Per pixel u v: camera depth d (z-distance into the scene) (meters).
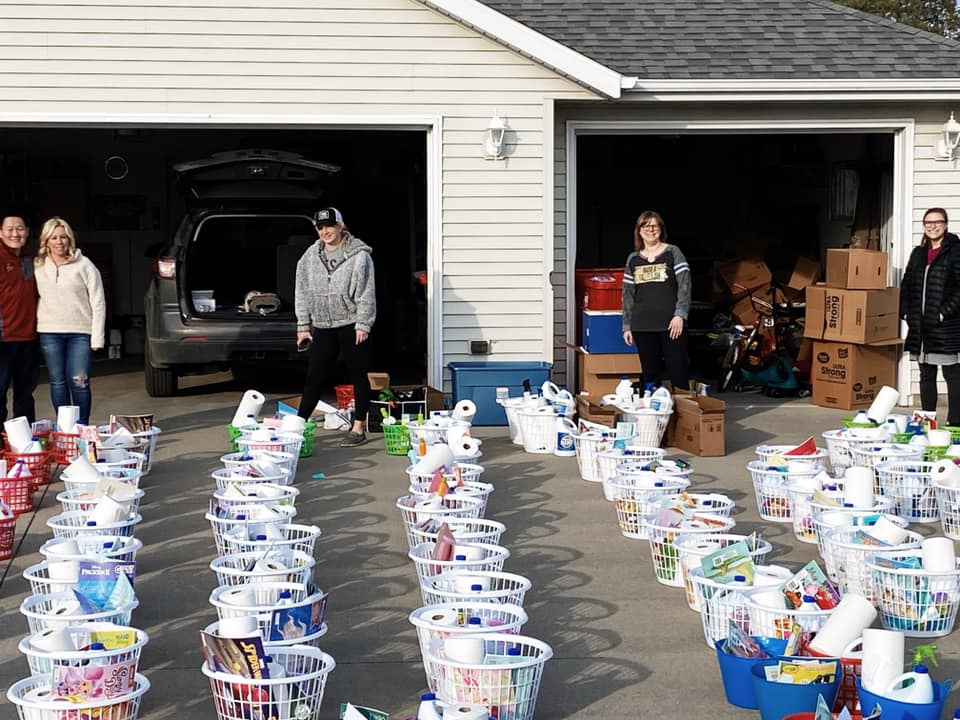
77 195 17.45
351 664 5.48
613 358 11.76
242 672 4.47
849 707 4.69
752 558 5.83
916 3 38.66
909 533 6.37
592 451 9.05
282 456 8.28
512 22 11.68
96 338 10.01
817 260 15.90
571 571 6.86
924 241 10.54
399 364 15.71
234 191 12.56
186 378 14.66
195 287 12.89
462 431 8.84
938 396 12.73
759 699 4.64
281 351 12.27
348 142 16.30
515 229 11.96
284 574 5.50
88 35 11.46
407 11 11.72
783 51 12.84
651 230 10.62
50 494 8.51
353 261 10.09
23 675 5.34
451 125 11.84
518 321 12.02
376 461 9.72
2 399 9.91
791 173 16.56
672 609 6.21
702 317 15.39
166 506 8.31
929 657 4.77
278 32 11.62
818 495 6.96
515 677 4.61
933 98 12.40
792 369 13.23
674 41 12.98
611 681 5.27
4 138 17.33
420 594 6.47
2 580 6.70
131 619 6.08
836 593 5.63
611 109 12.49
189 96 11.59
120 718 4.59
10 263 9.81
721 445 10.00
